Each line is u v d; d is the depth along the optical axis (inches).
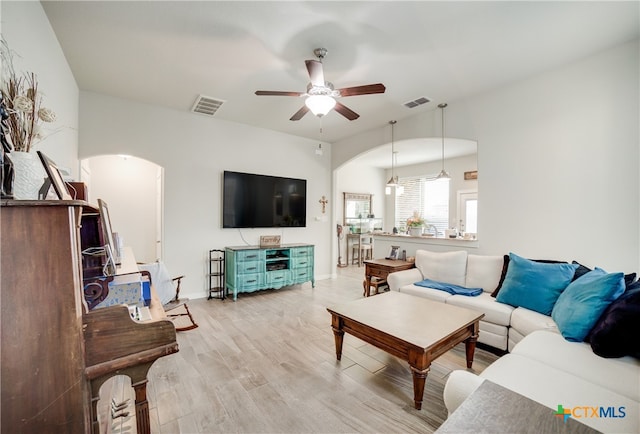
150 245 206.1
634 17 87.0
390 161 307.3
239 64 114.7
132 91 140.6
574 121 112.0
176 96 145.9
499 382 55.8
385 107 156.3
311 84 99.7
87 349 37.6
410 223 177.8
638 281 75.2
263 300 171.5
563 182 114.7
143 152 154.8
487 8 83.5
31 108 51.0
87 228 69.9
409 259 163.8
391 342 80.7
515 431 29.0
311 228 225.0
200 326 129.9
